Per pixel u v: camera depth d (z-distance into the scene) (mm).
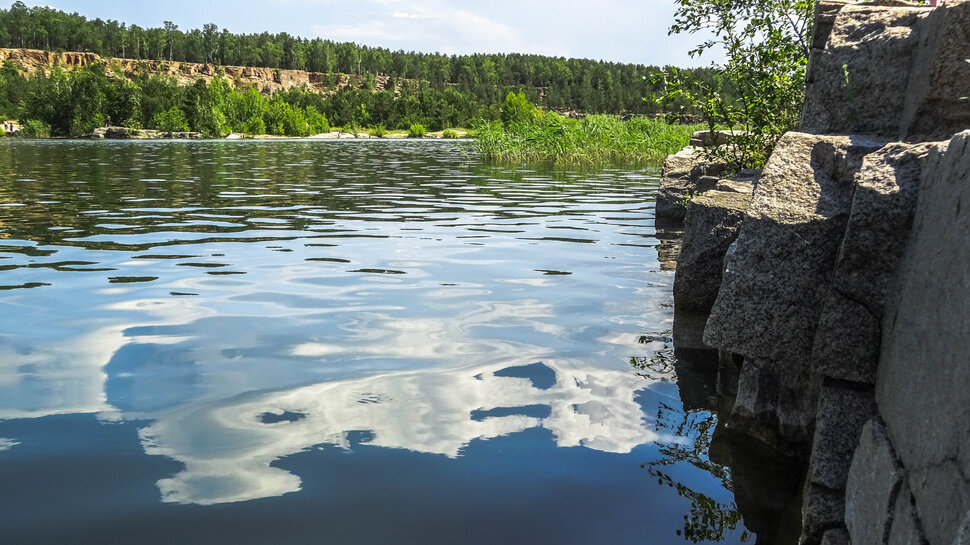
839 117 3271
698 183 6516
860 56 3207
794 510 2279
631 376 3443
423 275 5609
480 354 3705
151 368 3408
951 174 1748
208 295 4867
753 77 6141
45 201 10266
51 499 2197
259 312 4453
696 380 3406
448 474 2414
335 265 5945
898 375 1871
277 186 13289
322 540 1999
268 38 151375
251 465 2447
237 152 28844
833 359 2246
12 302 4598
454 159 23938
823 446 2182
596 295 5031
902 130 2883
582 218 9016
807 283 2635
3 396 3031
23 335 3902
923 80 2727
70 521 2072
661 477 2447
